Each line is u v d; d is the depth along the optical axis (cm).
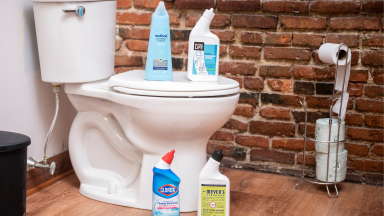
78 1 140
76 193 160
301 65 184
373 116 177
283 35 184
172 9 196
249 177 183
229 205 143
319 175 163
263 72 189
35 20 146
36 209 144
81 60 146
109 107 150
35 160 159
